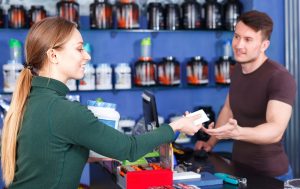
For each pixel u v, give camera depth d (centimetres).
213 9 298
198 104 323
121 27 281
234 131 188
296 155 318
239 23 215
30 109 129
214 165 201
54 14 287
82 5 292
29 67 135
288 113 203
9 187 132
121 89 290
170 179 160
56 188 127
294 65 313
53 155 125
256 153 218
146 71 286
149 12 289
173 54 313
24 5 281
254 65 218
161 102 313
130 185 157
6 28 269
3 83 274
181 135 296
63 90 134
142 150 134
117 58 302
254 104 219
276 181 172
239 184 167
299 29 311
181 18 298
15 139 130
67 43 131
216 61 311
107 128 129
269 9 309
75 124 123
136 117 309
